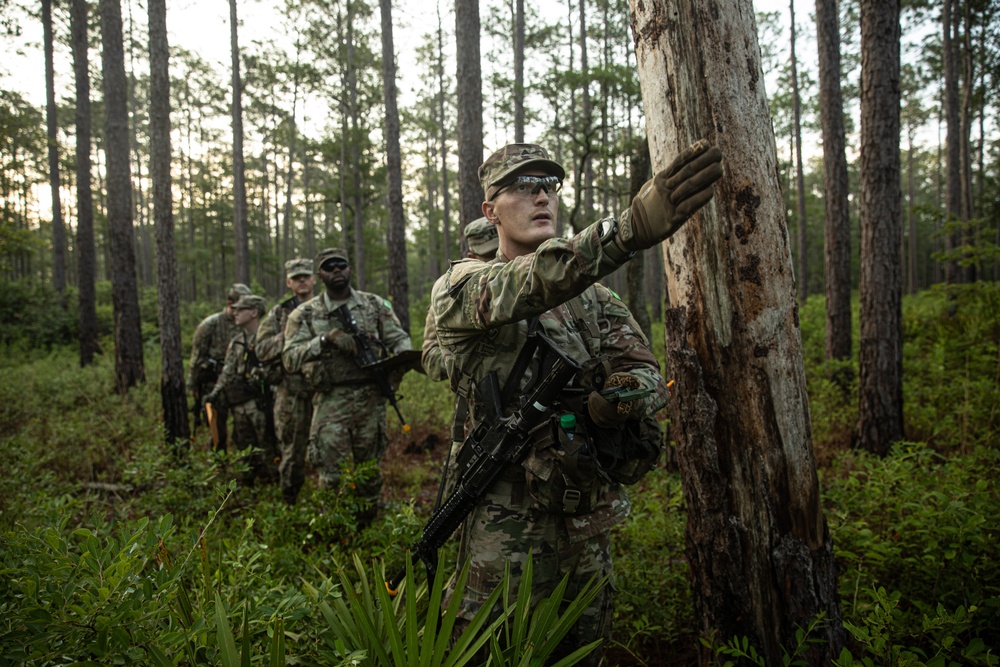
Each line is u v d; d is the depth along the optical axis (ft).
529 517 6.02
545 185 6.19
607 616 6.50
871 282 17.90
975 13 51.62
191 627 5.18
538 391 5.75
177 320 21.22
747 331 6.00
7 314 59.41
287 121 104.32
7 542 5.38
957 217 22.50
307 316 14.20
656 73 6.01
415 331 49.75
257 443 17.67
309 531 11.33
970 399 17.35
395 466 18.39
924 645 7.23
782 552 6.09
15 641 4.38
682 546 9.26
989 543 7.55
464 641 5.16
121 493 15.40
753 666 6.14
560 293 4.39
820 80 25.93
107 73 27.78
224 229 122.62
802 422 6.14
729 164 5.86
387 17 42.11
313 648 6.25
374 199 78.89
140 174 123.54
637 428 6.08
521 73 60.95
